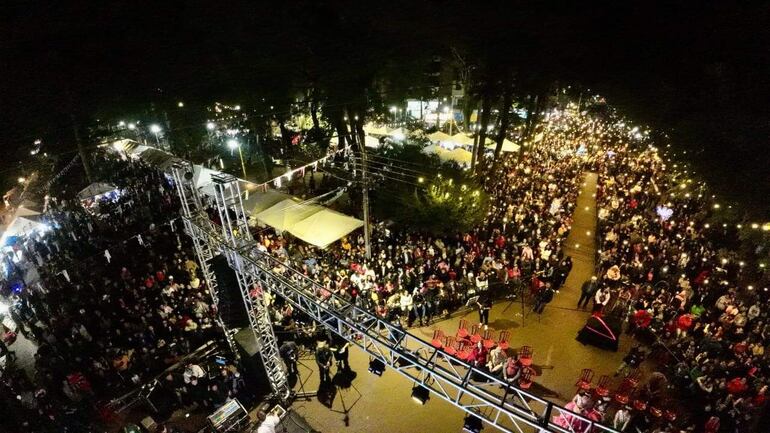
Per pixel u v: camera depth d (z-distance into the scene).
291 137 35.66
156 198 26.28
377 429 11.44
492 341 13.51
